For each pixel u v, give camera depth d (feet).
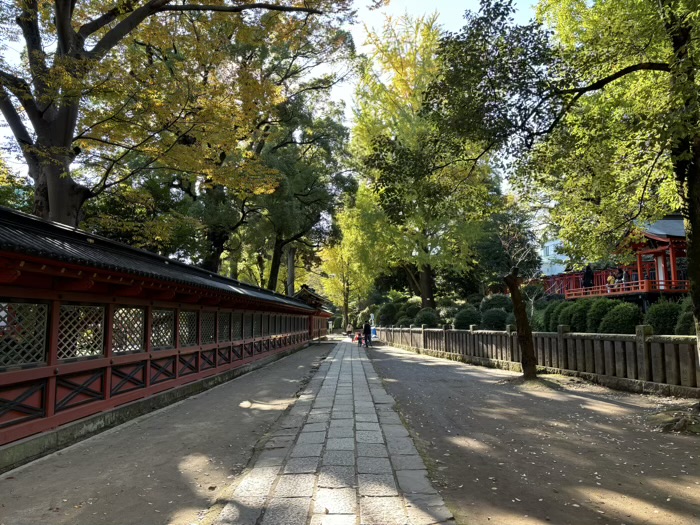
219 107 36.35
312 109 92.02
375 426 20.95
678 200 32.94
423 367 51.34
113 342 23.86
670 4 20.44
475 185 33.24
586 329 38.47
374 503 11.76
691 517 11.14
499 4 23.99
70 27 32.99
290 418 23.08
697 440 17.94
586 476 14.12
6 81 30.45
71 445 19.02
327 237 114.83
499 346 47.70
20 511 12.21
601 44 24.40
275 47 70.08
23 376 17.20
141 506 12.56
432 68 79.25
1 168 38.24
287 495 12.37
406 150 29.43
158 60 49.98
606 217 35.88
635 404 25.17
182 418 24.68
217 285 37.37
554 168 29.12
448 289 135.44
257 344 55.52
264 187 46.11
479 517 11.24
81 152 39.01
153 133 35.50
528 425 21.02
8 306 17.07
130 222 43.98
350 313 231.50
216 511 11.90
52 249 17.31
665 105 20.48
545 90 24.53
